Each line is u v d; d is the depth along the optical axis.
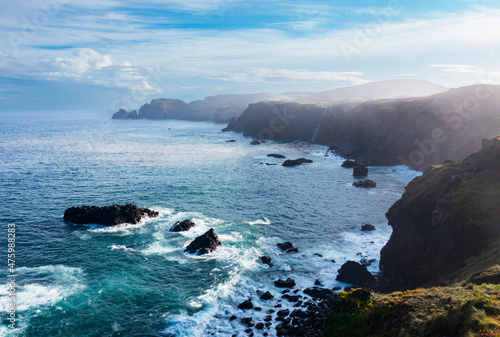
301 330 31.08
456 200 38.34
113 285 40.38
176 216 65.62
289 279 41.81
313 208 72.31
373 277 42.41
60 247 50.62
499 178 39.72
